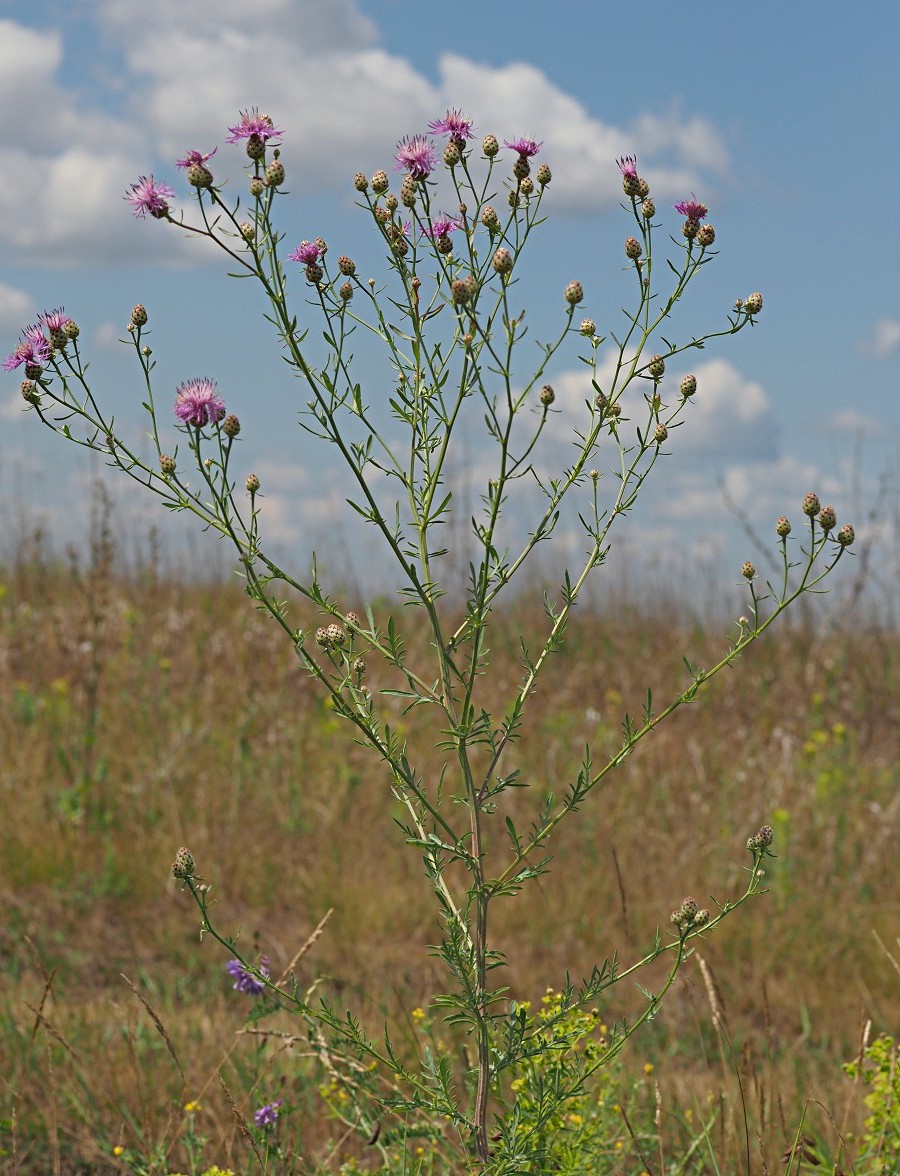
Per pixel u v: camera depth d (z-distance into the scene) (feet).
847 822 22.17
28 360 8.27
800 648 31.37
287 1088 12.23
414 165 8.70
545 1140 9.34
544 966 18.13
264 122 8.08
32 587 30.91
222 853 20.35
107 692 25.49
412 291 8.52
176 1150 11.58
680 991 17.56
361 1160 11.54
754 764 23.90
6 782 21.27
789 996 17.47
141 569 32.73
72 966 16.97
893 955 18.67
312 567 8.30
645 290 8.98
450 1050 14.03
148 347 8.38
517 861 8.33
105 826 20.97
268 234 8.07
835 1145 11.48
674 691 29.25
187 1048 13.43
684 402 8.88
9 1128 11.09
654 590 36.27
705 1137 10.78
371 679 26.78
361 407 8.17
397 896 19.66
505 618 33.01
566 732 25.62
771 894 19.76
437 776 23.50
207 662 28.32
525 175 8.79
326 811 22.00
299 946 18.29
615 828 21.86
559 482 8.68
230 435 8.12
